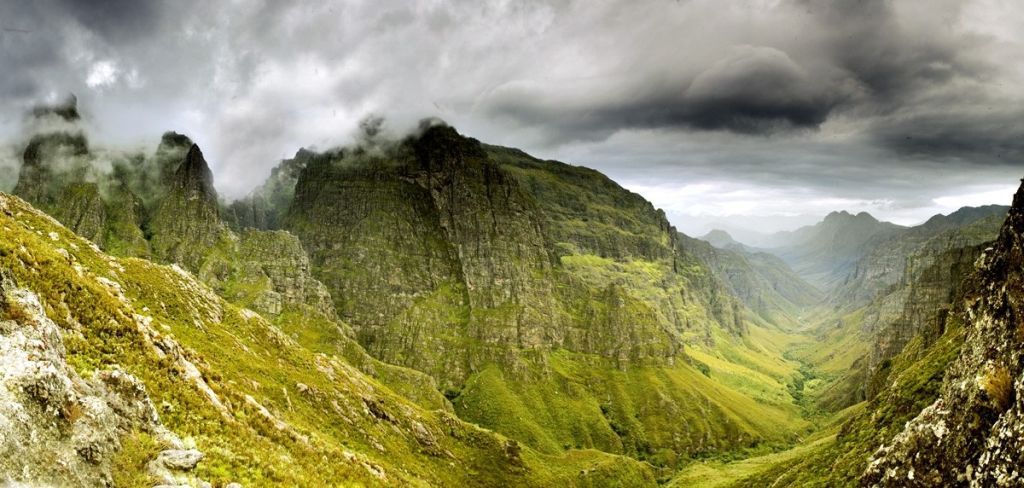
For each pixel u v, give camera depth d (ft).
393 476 317.01
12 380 93.35
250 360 384.68
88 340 151.64
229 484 123.34
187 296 420.77
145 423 126.31
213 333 385.29
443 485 427.74
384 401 521.65
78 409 102.27
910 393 333.01
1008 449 124.67
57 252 214.07
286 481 151.12
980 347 169.68
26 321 113.70
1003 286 165.99
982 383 148.77
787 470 495.00
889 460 175.42
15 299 116.78
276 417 255.50
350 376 534.78
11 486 81.82
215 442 147.95
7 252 155.63
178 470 117.29
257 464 150.82
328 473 192.03
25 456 86.69
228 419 171.94
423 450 489.26
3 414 87.56
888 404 351.46
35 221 357.20
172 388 160.04
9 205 349.82
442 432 558.56
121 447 109.40
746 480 561.84
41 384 96.53
